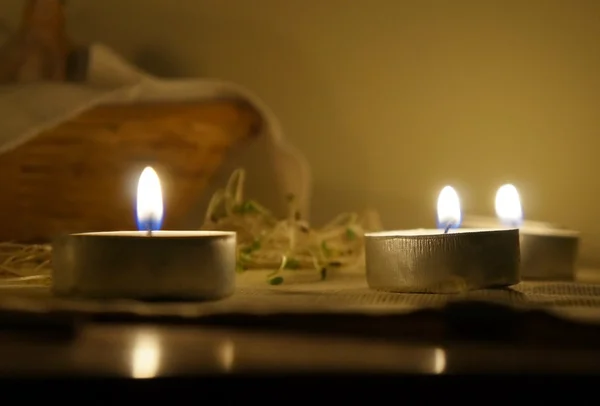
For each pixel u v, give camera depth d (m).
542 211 0.42
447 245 0.30
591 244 0.42
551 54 0.42
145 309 0.26
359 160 0.43
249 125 0.40
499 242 0.30
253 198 0.41
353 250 0.38
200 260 0.28
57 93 0.36
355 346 0.26
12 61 0.39
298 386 0.24
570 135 0.42
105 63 0.37
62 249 0.28
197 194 0.39
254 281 0.33
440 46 0.42
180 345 0.26
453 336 0.26
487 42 0.42
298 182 0.40
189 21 0.43
